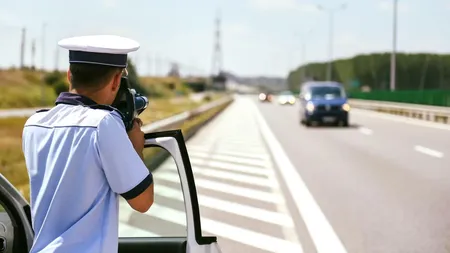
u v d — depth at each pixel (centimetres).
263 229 794
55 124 213
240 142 2159
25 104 6656
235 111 5481
